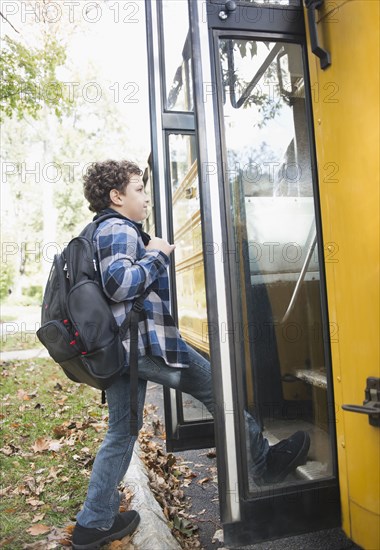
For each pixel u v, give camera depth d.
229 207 1.93
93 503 2.06
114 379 1.92
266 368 2.01
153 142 3.33
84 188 2.25
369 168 1.64
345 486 1.83
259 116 2.04
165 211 3.35
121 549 2.04
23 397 4.96
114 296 1.92
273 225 2.06
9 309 19.88
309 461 2.01
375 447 1.64
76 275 1.97
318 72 1.88
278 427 2.02
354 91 1.69
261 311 2.03
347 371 1.78
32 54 6.57
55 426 3.90
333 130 1.80
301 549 2.13
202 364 2.14
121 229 2.02
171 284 3.52
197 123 1.92
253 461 1.90
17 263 23.81
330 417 1.92
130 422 1.92
